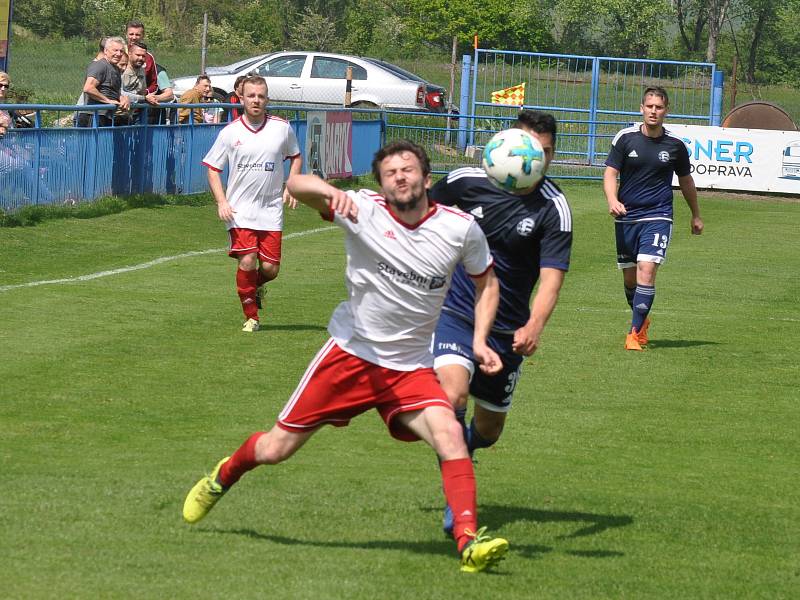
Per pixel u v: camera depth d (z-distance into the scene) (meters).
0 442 14.17
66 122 36.34
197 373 18.62
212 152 21.95
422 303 10.23
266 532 11.04
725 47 172.00
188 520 11.03
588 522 11.96
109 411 16.03
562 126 68.38
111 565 9.80
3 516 11.06
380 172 10.07
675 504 12.80
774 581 10.34
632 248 22.88
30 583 9.24
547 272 11.45
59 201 34.78
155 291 26.08
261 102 21.97
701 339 24.06
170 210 38.81
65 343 20.23
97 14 134.75
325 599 9.19
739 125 63.28
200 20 147.12
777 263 36.59
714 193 57.91
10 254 29.39
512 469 14.20
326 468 13.75
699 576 10.36
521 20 142.88
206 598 9.09
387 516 11.77
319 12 151.12
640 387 19.41
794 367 21.47
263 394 17.48
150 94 39.25
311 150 45.59
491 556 9.82
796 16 166.75
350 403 10.42
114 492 12.10
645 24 158.38
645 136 22.50
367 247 10.09
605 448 15.48
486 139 60.38
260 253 22.23
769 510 12.74
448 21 143.00
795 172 57.06
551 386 19.22
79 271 28.03
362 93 64.56
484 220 11.71
